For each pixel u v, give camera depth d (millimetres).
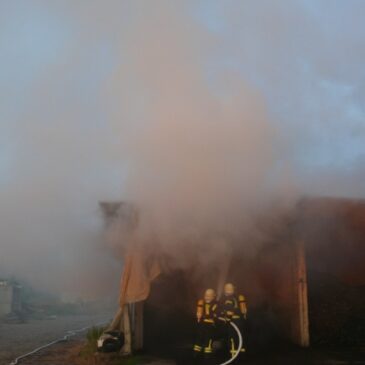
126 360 6883
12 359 7500
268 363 6488
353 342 7953
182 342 8203
